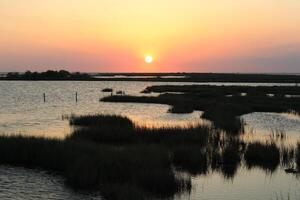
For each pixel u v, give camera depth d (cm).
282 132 3195
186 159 2120
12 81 16025
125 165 1831
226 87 9381
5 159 2056
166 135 2761
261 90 8388
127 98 6316
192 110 4794
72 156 1983
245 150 2402
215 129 3064
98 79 18050
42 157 2009
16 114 4569
